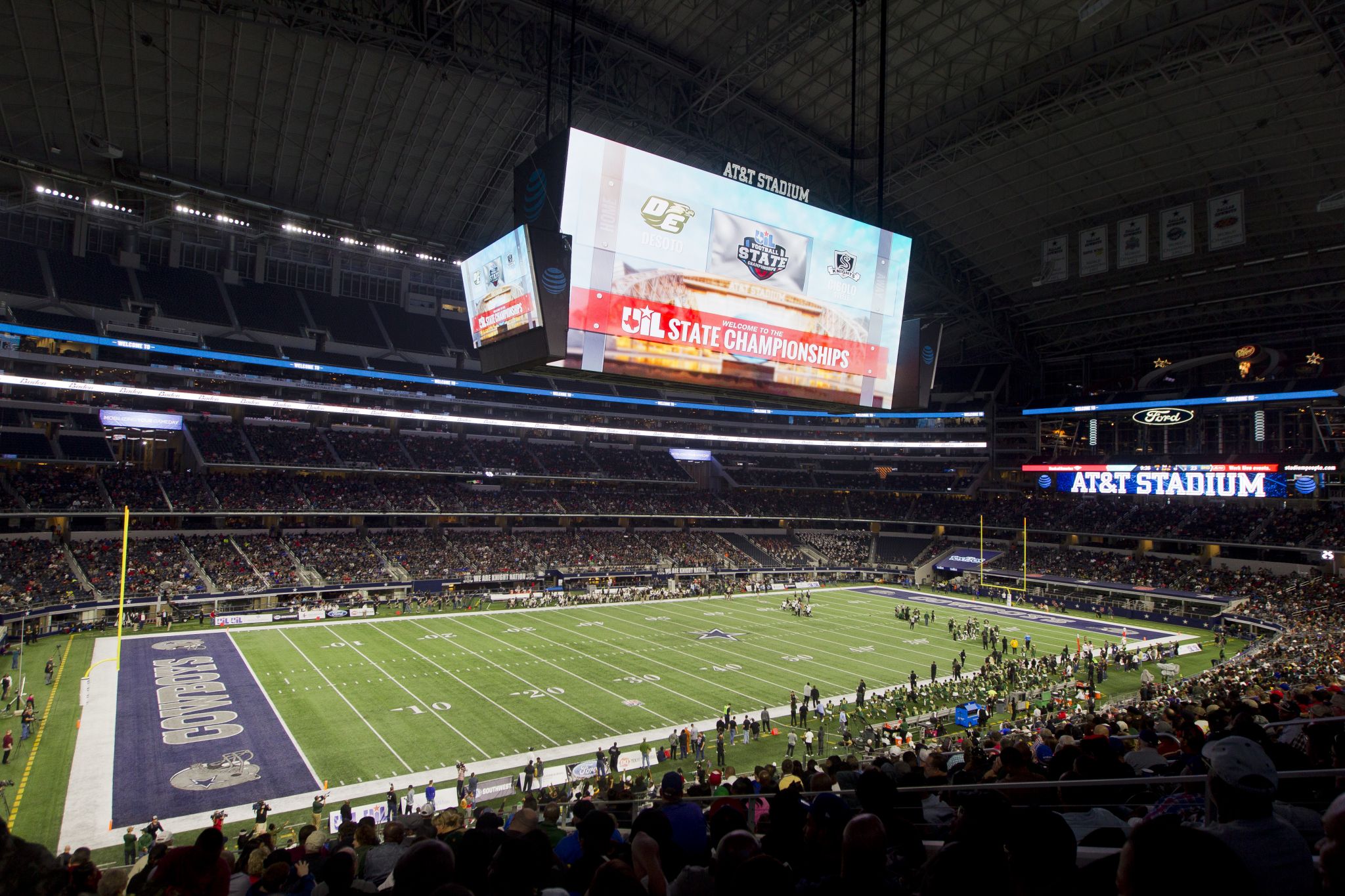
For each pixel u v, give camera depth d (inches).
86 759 1053.8
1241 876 89.1
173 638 1792.6
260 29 1544.0
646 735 1226.6
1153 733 475.2
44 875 140.3
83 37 1491.1
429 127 1921.8
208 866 178.1
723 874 162.1
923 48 1642.5
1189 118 1711.4
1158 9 1455.5
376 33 1477.6
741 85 1740.9
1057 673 1648.6
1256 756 136.3
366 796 968.3
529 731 1227.9
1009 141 1895.9
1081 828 243.1
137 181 1868.8
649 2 1550.2
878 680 1601.9
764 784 463.2
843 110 1902.1
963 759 558.6
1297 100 1584.6
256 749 1112.8
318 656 1668.3
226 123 1770.4
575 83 1664.6
